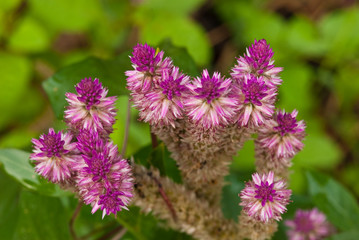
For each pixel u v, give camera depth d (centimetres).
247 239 44
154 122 40
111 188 38
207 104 39
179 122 40
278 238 50
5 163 44
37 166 40
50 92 46
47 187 44
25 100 67
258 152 41
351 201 48
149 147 47
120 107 57
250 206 40
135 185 42
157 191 42
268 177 40
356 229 48
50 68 69
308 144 68
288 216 50
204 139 40
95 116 39
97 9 68
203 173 42
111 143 39
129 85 39
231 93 39
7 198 50
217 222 44
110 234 47
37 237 47
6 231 49
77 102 40
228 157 41
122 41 70
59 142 39
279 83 40
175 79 39
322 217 50
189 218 43
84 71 46
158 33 63
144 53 39
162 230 46
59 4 67
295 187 59
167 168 47
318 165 68
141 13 68
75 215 46
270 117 40
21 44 66
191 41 62
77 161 39
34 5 67
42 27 68
